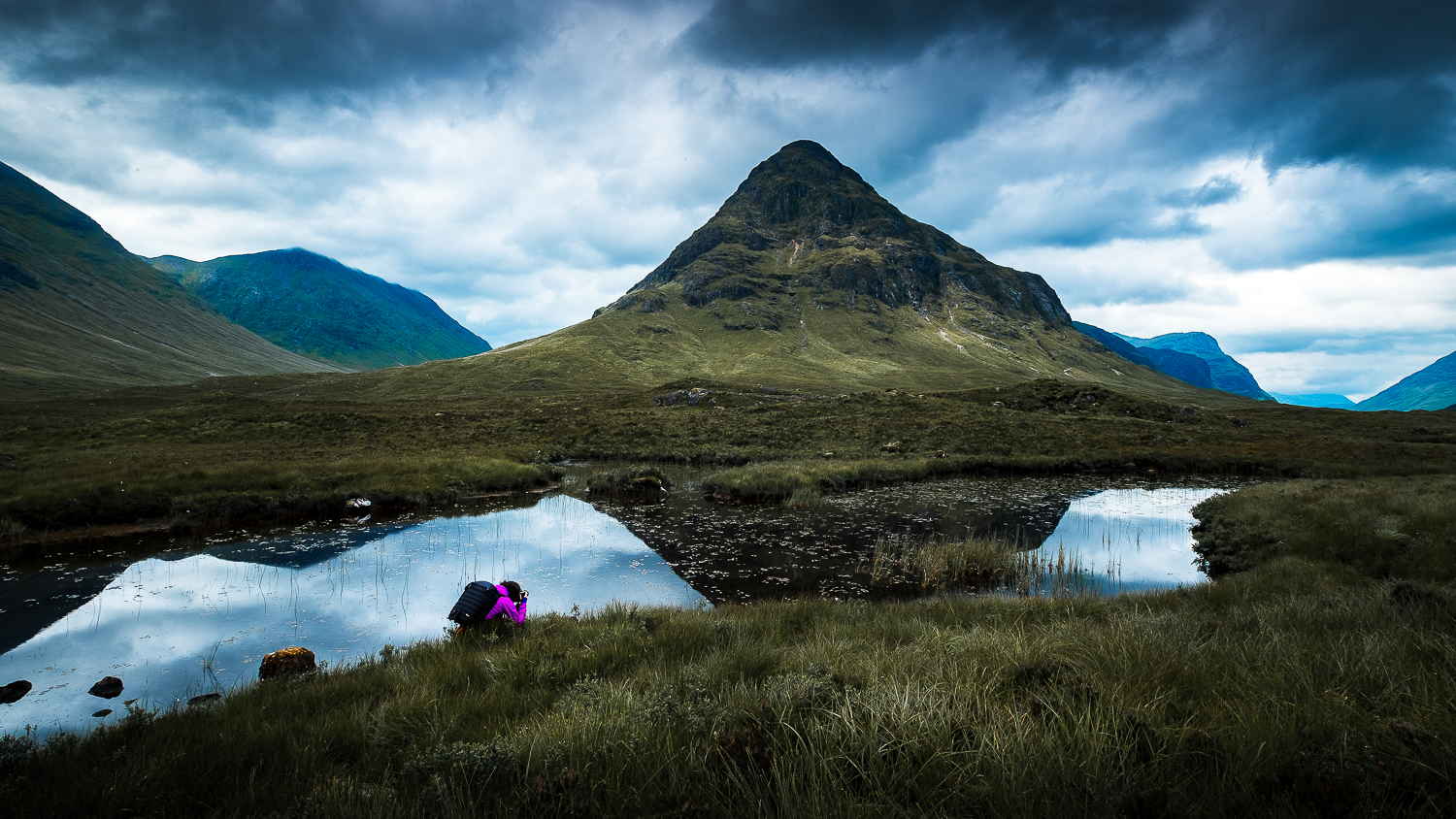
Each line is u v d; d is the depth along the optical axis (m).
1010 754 3.12
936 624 8.50
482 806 3.28
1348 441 48.06
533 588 13.21
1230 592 10.29
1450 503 15.07
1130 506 23.75
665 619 9.12
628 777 3.42
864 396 59.56
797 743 3.52
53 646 9.73
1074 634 6.40
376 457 31.45
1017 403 60.72
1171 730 3.29
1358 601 6.96
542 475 28.83
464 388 124.81
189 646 9.76
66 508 17.98
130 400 94.88
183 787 4.01
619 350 173.00
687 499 24.84
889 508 22.70
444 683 6.26
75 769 4.41
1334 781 2.63
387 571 14.32
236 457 30.72
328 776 3.94
